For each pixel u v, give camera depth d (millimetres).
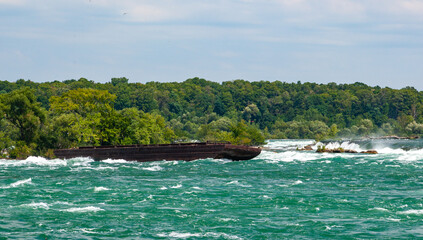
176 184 82500
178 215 57969
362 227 52000
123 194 72188
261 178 90438
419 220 54625
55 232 50906
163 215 58062
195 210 60656
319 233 50031
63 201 66875
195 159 129375
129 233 50500
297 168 107938
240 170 104812
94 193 73250
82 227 52750
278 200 66688
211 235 49594
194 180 88188
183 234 50031
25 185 82188
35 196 70812
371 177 89875
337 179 87750
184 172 101875
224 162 123812
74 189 77312
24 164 125000
